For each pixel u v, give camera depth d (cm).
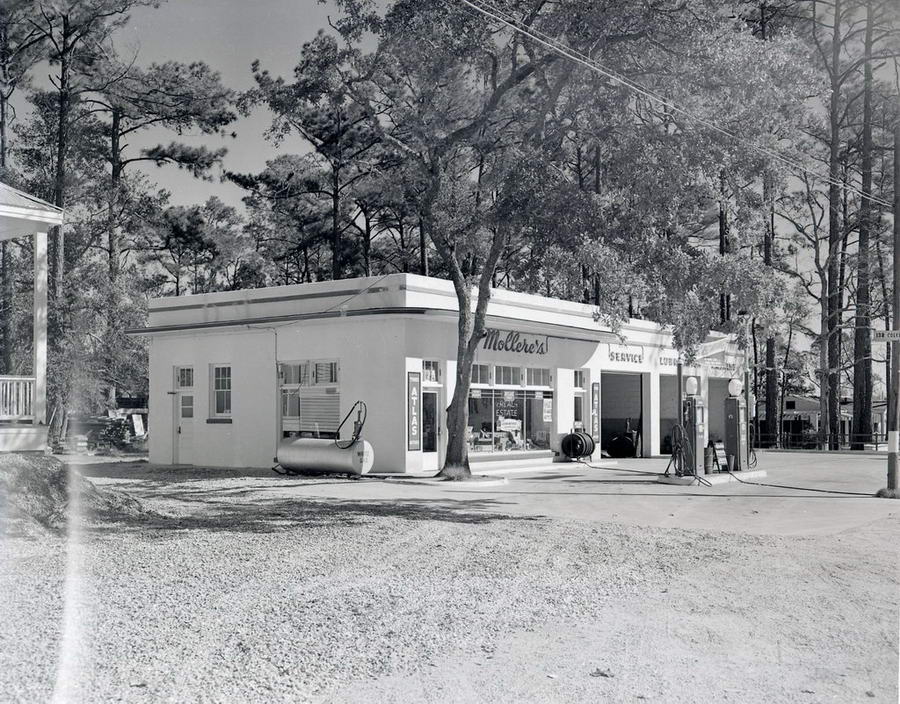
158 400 2855
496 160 2070
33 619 725
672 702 555
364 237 5272
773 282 1761
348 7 2012
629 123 1812
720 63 1683
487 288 2188
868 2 4275
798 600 862
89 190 4081
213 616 752
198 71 4169
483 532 1304
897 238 1998
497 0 1928
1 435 1417
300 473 2350
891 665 642
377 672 612
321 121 4084
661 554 1133
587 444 2838
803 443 4569
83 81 3928
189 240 5031
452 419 2192
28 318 3681
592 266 1731
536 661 645
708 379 3869
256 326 2597
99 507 1365
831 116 4453
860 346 4559
